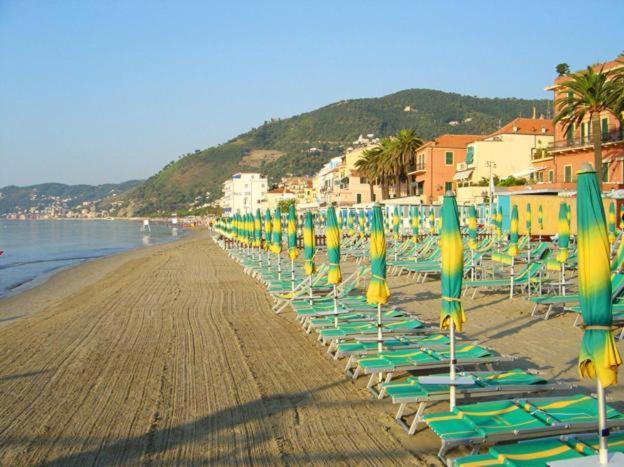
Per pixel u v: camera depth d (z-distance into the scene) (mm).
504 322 11562
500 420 5176
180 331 11711
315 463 5426
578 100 29547
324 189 86062
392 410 6805
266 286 18703
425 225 34344
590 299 4094
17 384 8250
